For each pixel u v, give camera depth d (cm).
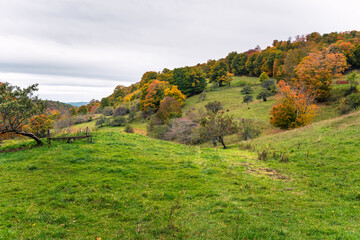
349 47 8719
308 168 1739
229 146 3669
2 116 2195
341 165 1658
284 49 12350
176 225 986
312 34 12950
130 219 1059
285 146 2573
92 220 1040
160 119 7544
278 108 4722
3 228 916
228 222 1009
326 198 1245
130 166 1839
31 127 4669
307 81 6119
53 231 925
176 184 1513
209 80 13650
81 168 1727
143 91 10481
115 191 1365
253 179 1603
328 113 5234
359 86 5953
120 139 2884
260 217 1048
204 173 1761
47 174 1599
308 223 968
